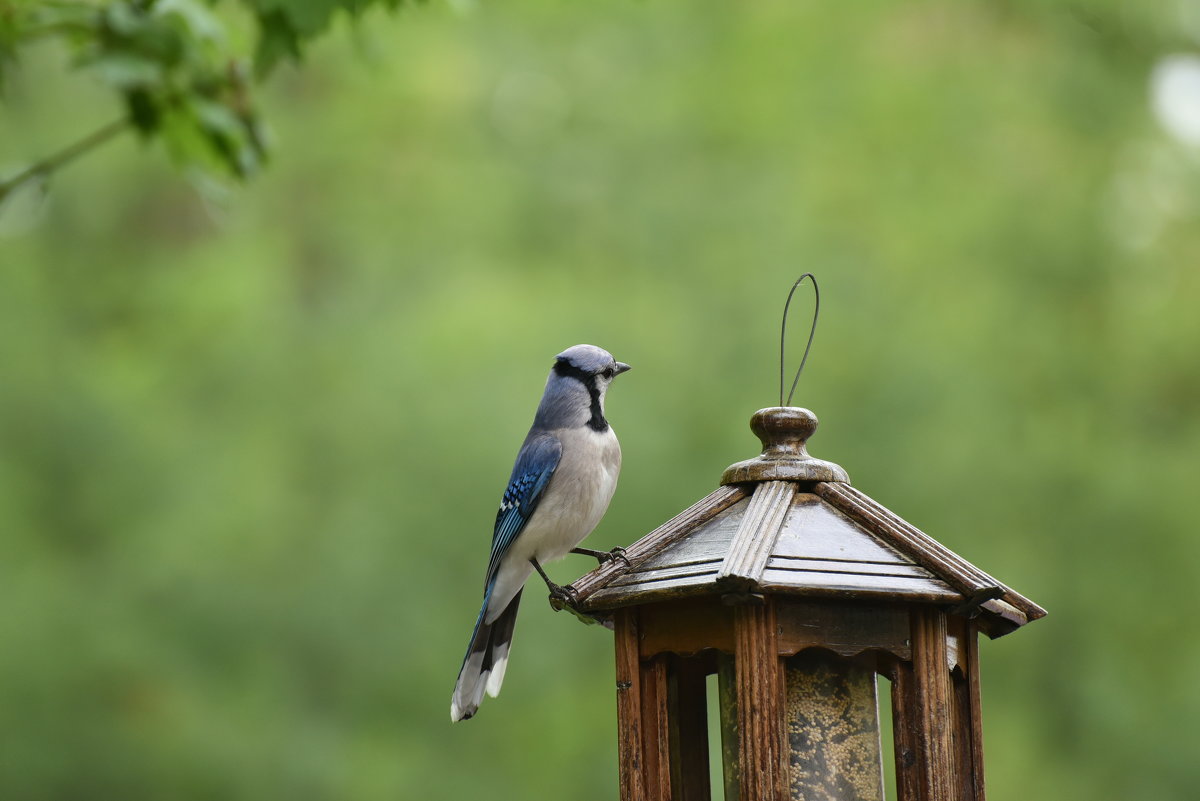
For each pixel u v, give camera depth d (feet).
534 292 46.78
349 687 42.68
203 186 27.04
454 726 42.63
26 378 45.47
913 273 45.34
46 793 40.83
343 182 52.60
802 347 43.42
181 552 43.50
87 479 44.45
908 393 42.16
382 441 44.21
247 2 24.44
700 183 48.01
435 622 41.68
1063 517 42.91
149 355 49.21
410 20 49.96
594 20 53.83
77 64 25.02
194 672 42.45
